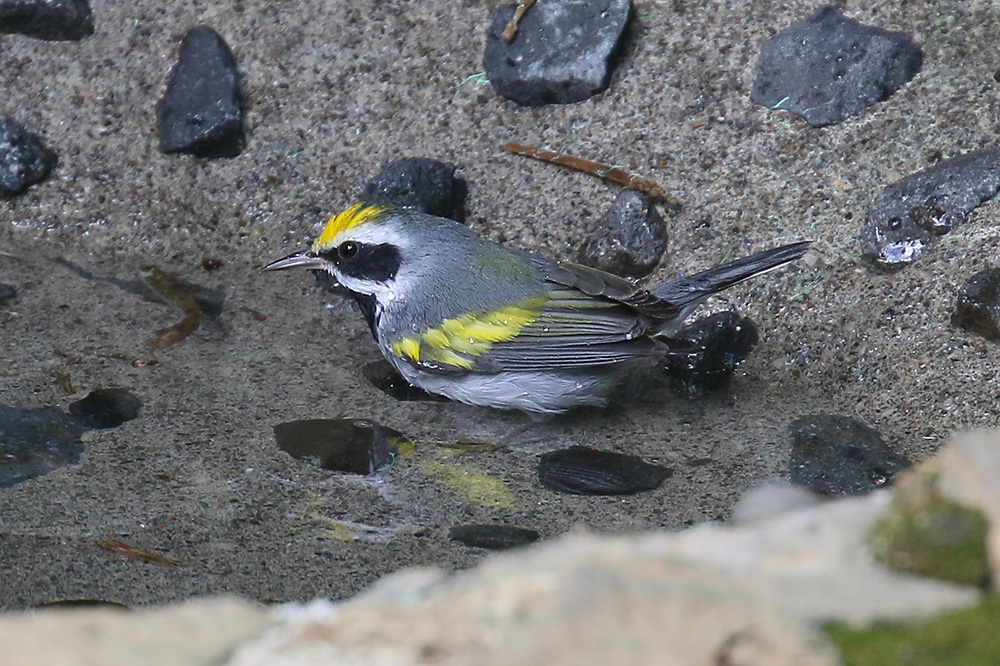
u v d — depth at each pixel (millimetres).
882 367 10672
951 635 4145
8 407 10352
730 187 12062
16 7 13312
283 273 12648
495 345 10664
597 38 12711
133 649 4672
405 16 13289
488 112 12914
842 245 11438
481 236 12547
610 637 4273
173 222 12984
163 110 13125
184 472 9586
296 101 13188
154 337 11594
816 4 12648
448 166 12711
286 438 10133
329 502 9227
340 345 11734
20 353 11211
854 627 4230
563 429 10477
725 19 12742
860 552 4742
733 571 4664
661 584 4523
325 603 5332
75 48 13438
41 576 8164
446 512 9109
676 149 12367
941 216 11180
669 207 12133
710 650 4188
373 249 11000
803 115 12156
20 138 13039
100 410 10422
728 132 12305
